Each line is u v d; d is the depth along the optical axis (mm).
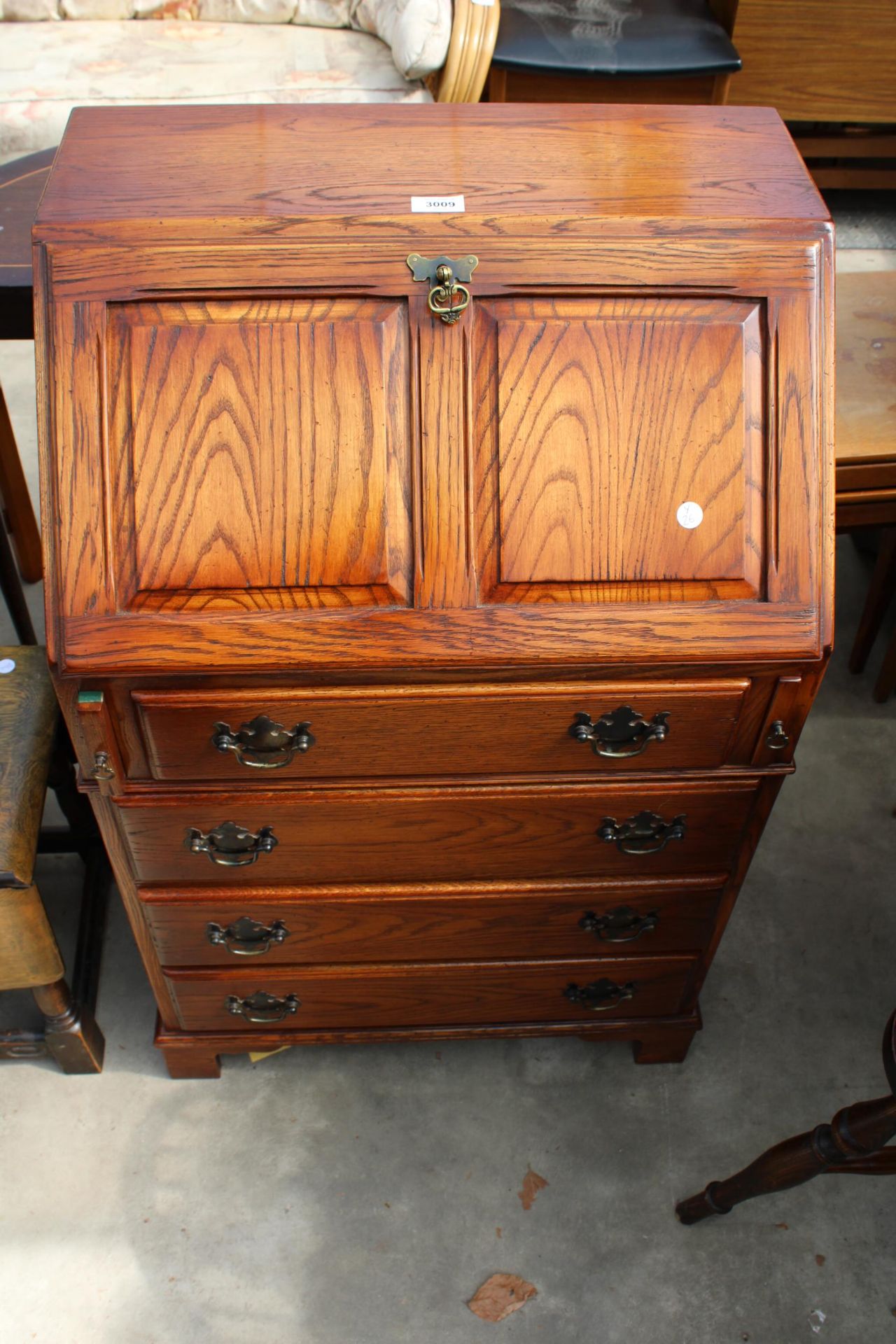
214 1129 1779
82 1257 1639
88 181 1246
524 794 1378
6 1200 1693
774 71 3127
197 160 1294
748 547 1227
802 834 2209
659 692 1270
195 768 1311
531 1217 1694
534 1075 1860
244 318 1175
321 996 1684
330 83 2855
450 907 1535
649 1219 1696
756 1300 1615
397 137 1359
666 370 1204
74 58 2910
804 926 2066
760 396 1216
